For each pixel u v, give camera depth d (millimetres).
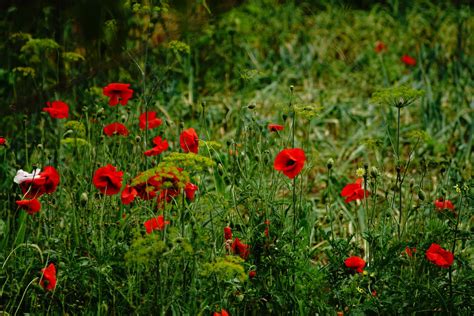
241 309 3584
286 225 3947
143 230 3619
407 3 10812
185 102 6980
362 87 8070
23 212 4160
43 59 5621
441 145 6281
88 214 3986
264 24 9273
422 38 9617
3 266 3570
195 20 7273
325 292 3736
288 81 8047
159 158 4684
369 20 10141
